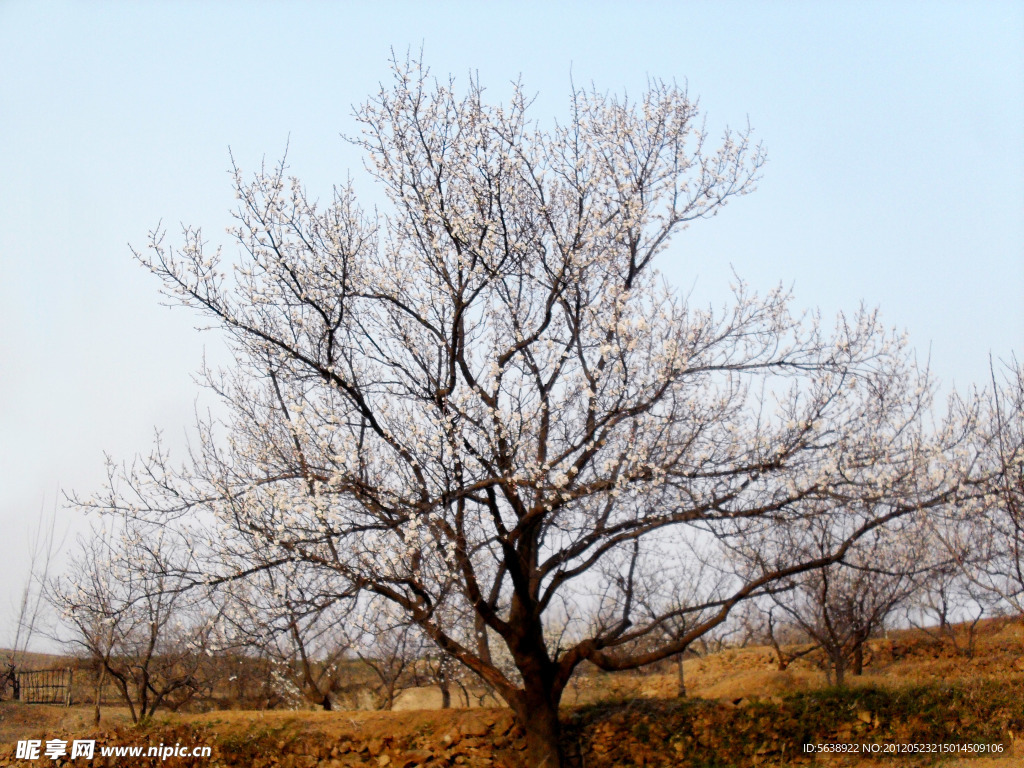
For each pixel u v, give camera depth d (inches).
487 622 443.2
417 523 389.1
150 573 431.5
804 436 424.2
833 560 429.1
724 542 447.8
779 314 440.1
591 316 445.7
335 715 543.8
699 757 478.6
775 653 811.4
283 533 409.1
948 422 452.8
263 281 444.5
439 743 494.6
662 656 438.0
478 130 459.2
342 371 448.8
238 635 418.0
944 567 462.0
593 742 494.0
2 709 777.6
